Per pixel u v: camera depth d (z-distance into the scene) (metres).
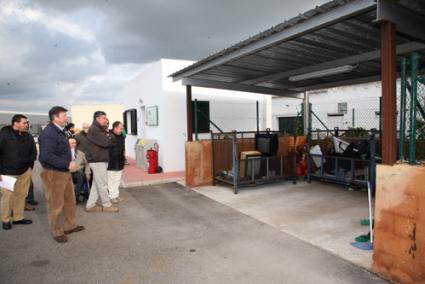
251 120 10.76
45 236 4.23
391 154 2.94
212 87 7.63
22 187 4.71
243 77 7.43
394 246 2.85
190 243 3.92
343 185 7.17
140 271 3.19
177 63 9.34
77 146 5.90
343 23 3.86
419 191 2.64
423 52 4.69
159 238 4.11
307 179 7.62
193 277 3.04
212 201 6.02
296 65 6.24
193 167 7.36
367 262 3.28
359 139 6.96
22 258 3.54
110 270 3.22
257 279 2.98
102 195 5.35
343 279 2.95
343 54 5.43
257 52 5.08
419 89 4.09
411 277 2.72
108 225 4.67
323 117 14.79
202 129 9.70
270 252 3.60
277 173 7.23
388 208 2.90
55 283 2.97
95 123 5.21
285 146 8.59
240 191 6.80
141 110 11.61
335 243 3.79
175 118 9.37
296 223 4.58
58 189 4.01
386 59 2.95
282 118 17.28
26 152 4.69
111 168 5.95
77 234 4.30
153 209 5.54
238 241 3.95
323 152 7.59
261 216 4.96
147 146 9.75
